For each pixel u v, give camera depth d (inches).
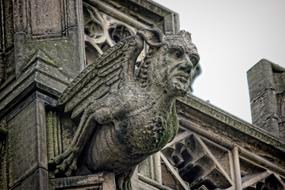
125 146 430.0
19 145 442.0
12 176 440.5
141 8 485.7
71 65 454.9
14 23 462.3
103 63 434.6
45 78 447.2
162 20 489.4
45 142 438.0
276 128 518.6
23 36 458.6
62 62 454.3
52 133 440.5
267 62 531.5
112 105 429.4
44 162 435.2
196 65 430.6
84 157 438.3
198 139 481.7
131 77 431.2
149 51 431.2
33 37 458.6
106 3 479.5
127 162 434.0
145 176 458.6
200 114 483.5
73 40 459.2
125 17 482.0
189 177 479.2
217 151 486.6
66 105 442.0
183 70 427.5
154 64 429.7
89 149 437.1
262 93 526.6
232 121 490.0
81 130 435.5
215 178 481.1
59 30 460.8
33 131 439.2
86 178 434.3
